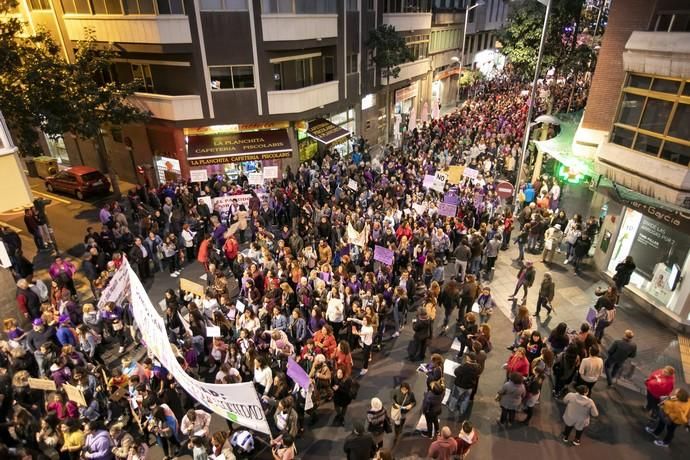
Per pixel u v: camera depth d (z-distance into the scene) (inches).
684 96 464.4
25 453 343.9
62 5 886.4
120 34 813.9
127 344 499.2
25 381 374.6
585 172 650.2
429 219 650.8
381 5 1156.5
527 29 1133.7
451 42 1868.8
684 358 474.0
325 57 1010.1
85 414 358.6
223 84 853.2
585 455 368.2
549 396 432.8
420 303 572.1
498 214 741.9
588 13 1631.4
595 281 622.8
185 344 423.8
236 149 874.8
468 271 621.9
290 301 492.1
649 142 510.9
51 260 690.8
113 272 521.3
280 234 743.7
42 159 1015.6
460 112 1470.2
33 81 710.5
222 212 730.8
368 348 452.1
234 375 368.5
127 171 1027.3
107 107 795.4
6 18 970.1
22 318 543.8
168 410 349.1
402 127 1371.8
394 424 372.8
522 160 765.9
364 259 567.8
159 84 882.1
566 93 1582.2
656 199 505.7
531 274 537.3
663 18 544.1
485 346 417.1
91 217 841.5
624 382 443.5
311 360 403.9
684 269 502.6
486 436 386.3
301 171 873.5
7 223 830.5
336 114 1085.1
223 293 498.3
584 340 412.2
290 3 855.7
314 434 391.5
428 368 390.0
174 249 634.8
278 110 888.9
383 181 818.8
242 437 355.9
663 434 383.2
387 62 1123.3
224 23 807.1
